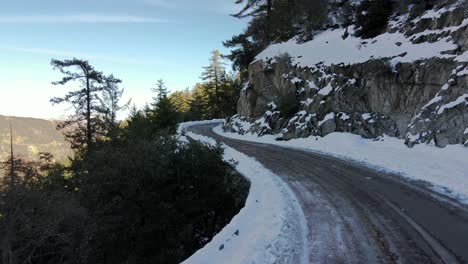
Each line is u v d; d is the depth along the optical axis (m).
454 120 16.31
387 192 10.89
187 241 13.50
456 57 17.89
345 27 33.50
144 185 13.93
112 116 32.75
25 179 18.33
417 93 19.81
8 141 27.80
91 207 14.30
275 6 42.19
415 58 20.33
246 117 39.41
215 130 46.16
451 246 6.48
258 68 38.56
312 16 38.03
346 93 25.09
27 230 16.22
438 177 12.43
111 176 13.52
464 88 16.56
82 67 28.52
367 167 15.61
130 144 15.45
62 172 26.52
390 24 26.28
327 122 25.59
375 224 7.93
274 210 9.44
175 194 14.92
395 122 21.02
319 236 7.33
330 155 19.98
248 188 14.73
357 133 23.30
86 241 14.20
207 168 15.23
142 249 13.43
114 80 30.20
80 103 28.61
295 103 30.69
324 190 11.57
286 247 6.80
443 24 20.78
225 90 72.88
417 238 6.95
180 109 84.50
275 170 15.88
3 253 15.26
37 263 17.28
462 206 9.02
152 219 13.61
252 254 6.50
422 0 24.19
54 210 16.56
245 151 23.73
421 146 17.56
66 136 29.44
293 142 26.94
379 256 6.21
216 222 15.27
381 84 22.31
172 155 15.01
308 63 30.95
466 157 14.41
